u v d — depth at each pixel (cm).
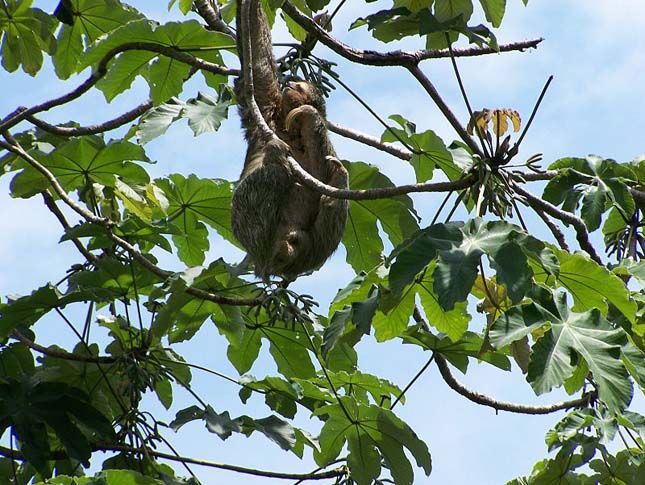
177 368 1376
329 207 1271
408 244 938
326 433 1267
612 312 1137
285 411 1370
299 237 1266
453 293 862
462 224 931
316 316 1393
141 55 1396
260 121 1166
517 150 997
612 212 1410
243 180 1269
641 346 1123
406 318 1143
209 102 1350
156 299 1252
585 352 887
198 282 1234
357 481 1266
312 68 1319
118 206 1452
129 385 1235
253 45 1361
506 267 884
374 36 1238
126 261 1310
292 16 1255
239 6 1227
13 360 1319
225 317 1331
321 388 1353
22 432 1174
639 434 1039
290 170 1125
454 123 1159
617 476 1194
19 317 1252
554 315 912
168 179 1430
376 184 1419
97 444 1235
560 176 1290
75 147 1357
